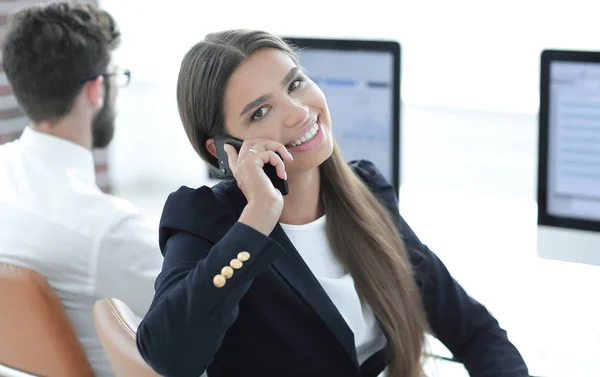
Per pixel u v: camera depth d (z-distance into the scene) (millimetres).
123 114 4023
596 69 2135
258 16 3955
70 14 2188
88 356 2152
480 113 3533
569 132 2205
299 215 1815
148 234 2164
